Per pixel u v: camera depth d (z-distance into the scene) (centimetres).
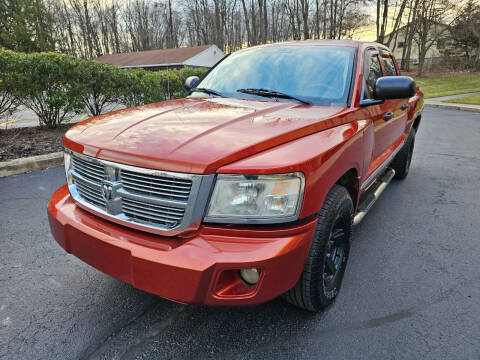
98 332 217
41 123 764
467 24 4547
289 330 221
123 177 187
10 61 648
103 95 784
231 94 305
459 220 404
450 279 284
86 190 212
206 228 174
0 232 341
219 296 172
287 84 297
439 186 530
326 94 282
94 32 6619
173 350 203
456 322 232
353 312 240
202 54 3822
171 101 295
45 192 450
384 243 346
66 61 702
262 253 169
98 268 198
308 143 200
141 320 228
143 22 6850
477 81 3394
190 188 170
